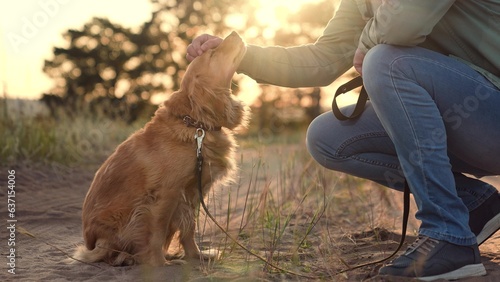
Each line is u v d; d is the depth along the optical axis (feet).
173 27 110.63
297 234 11.78
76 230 13.35
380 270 8.59
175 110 10.35
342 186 19.08
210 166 10.21
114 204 10.12
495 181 19.85
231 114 10.72
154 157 10.01
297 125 81.00
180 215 10.39
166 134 10.18
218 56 10.64
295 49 10.75
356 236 11.95
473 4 8.52
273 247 10.18
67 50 104.53
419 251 8.34
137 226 9.96
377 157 10.42
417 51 8.63
